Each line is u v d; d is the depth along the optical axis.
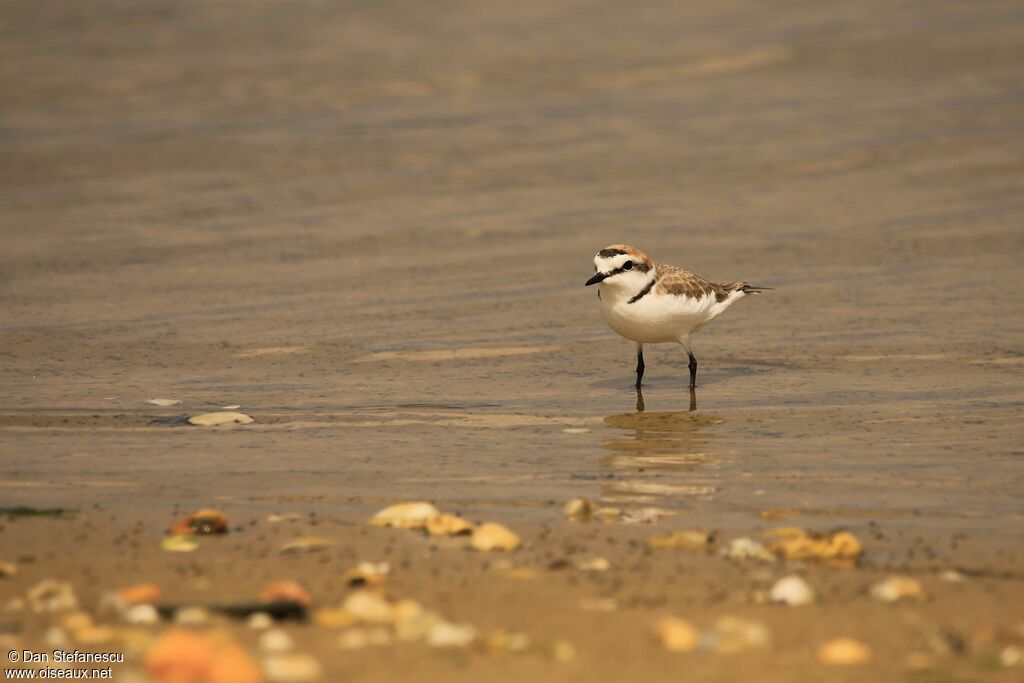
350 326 16.55
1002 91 31.58
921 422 12.23
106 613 7.10
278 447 11.62
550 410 13.06
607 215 22.69
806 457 11.12
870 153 26.77
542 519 9.30
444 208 23.38
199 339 15.96
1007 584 7.64
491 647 6.46
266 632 6.70
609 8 43.81
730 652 6.42
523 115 30.88
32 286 18.58
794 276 18.77
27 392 13.68
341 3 45.66
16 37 41.41
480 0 45.59
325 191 24.67
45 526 9.01
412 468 10.91
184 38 40.88
